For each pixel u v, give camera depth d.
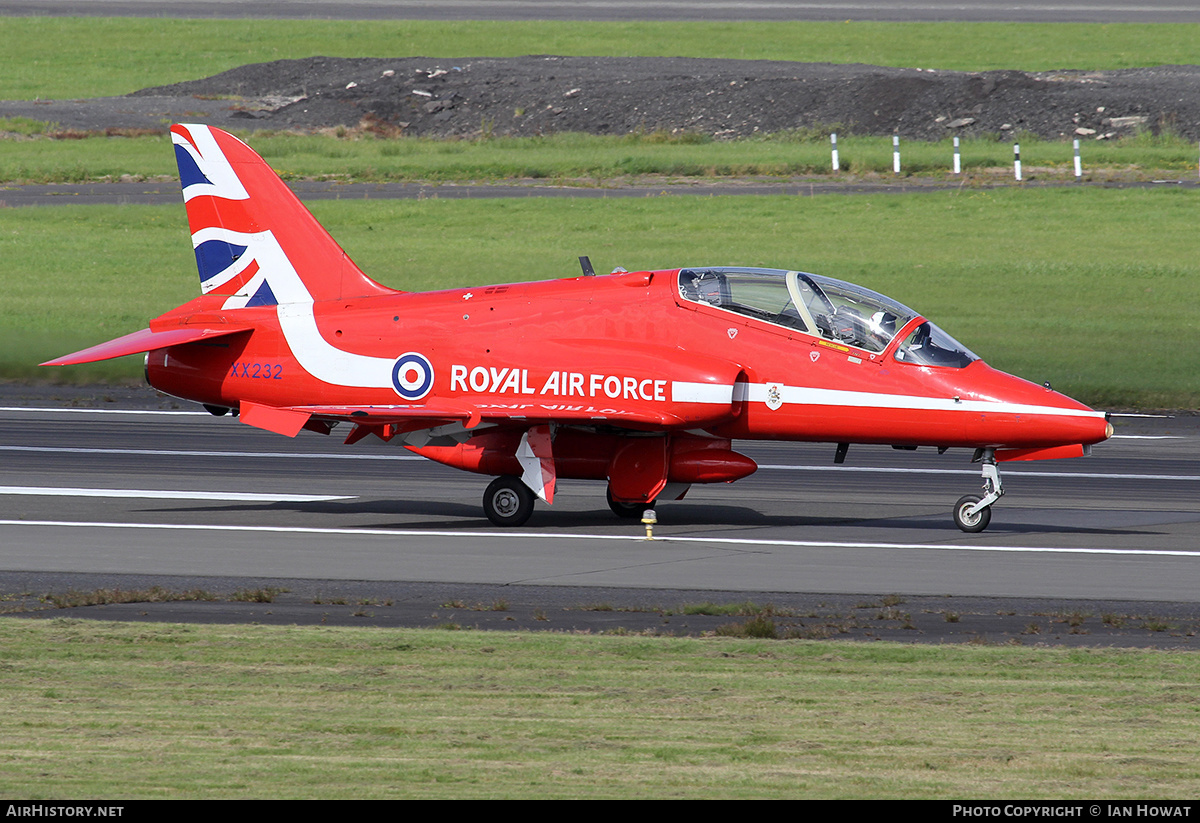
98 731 26.61
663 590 44.44
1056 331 106.19
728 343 57.41
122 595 41.69
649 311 58.25
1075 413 54.47
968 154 176.25
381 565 48.56
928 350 56.53
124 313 111.75
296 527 56.53
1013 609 41.94
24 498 62.41
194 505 61.59
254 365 62.84
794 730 27.09
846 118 198.12
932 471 73.06
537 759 24.75
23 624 36.97
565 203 153.75
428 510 61.53
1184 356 99.25
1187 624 39.59
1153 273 124.31
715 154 181.12
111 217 148.25
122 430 82.19
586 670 32.47
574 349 58.19
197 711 28.30
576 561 49.56
